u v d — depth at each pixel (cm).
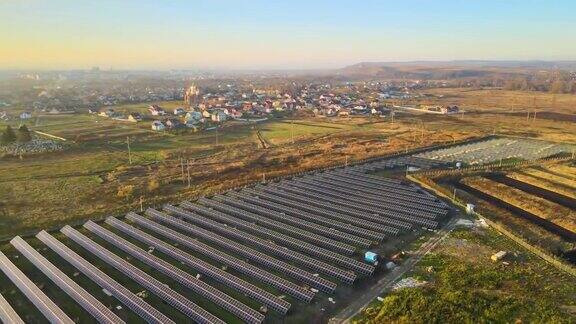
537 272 6725
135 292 6462
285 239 8156
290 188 11425
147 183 12331
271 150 16800
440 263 7050
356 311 5831
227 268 7181
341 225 8819
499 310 5562
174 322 5488
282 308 5803
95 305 5897
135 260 7519
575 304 5809
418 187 11500
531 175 12725
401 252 7500
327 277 6812
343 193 10956
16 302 6266
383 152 15825
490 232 8412
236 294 6372
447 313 5497
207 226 9006
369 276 6756
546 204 10231
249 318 5612
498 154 15238
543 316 5434
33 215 9850
